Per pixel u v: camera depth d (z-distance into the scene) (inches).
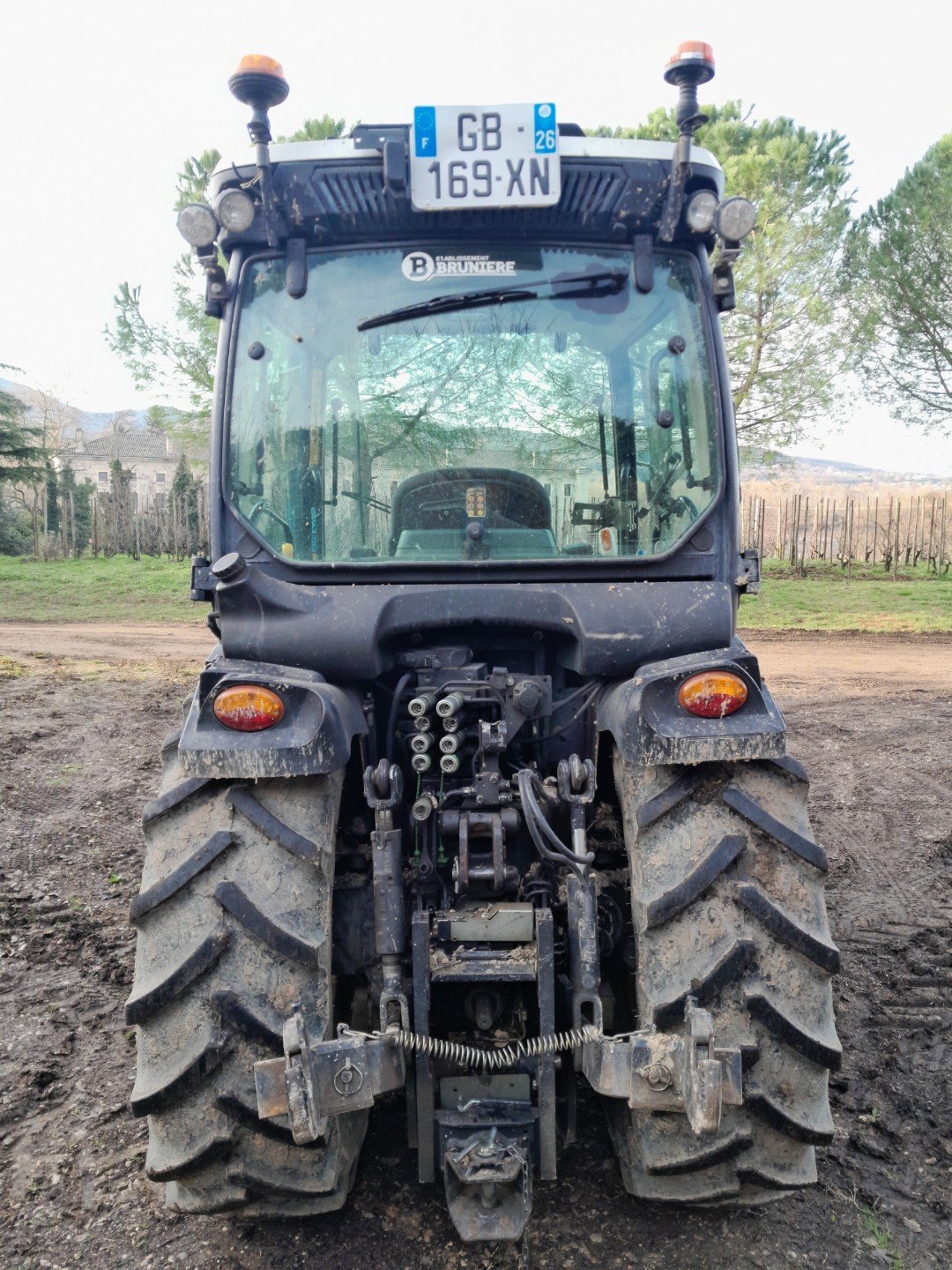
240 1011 85.3
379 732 111.1
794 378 695.7
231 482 114.2
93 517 1127.0
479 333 114.7
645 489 115.7
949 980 152.2
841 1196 105.3
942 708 346.3
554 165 110.0
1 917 177.0
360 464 115.3
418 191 109.8
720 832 91.4
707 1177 90.7
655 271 115.2
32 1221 102.6
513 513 115.3
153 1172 86.7
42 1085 126.9
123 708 335.9
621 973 106.2
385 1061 86.2
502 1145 87.6
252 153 111.8
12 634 560.1
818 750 289.0
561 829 105.6
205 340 631.8
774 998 86.4
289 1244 98.9
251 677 92.4
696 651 102.9
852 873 196.4
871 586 757.9
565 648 109.0
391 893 94.5
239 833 91.6
